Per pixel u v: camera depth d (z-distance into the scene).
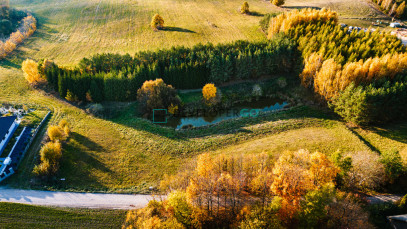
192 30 112.19
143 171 54.62
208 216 39.28
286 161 45.62
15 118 62.81
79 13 133.62
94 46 106.81
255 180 42.19
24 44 108.81
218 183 41.44
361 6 125.00
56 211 44.66
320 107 73.44
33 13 134.25
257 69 84.50
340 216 36.66
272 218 34.84
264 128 66.00
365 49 73.69
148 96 72.88
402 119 65.31
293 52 84.44
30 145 59.00
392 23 108.94
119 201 47.31
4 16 118.50
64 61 97.19
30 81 83.00
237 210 39.50
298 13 94.00
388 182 46.75
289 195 38.97
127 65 82.19
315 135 62.06
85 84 75.31
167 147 61.25
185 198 39.91
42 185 49.75
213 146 61.25
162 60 82.12
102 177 52.78
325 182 42.09
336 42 79.44
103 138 63.91
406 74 65.12
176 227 36.38
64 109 73.88
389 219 38.59
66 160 56.03
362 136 60.97
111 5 138.88
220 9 130.50
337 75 66.12
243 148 59.28
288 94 81.12
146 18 124.38
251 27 112.00
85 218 43.75
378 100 59.94
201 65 80.69
